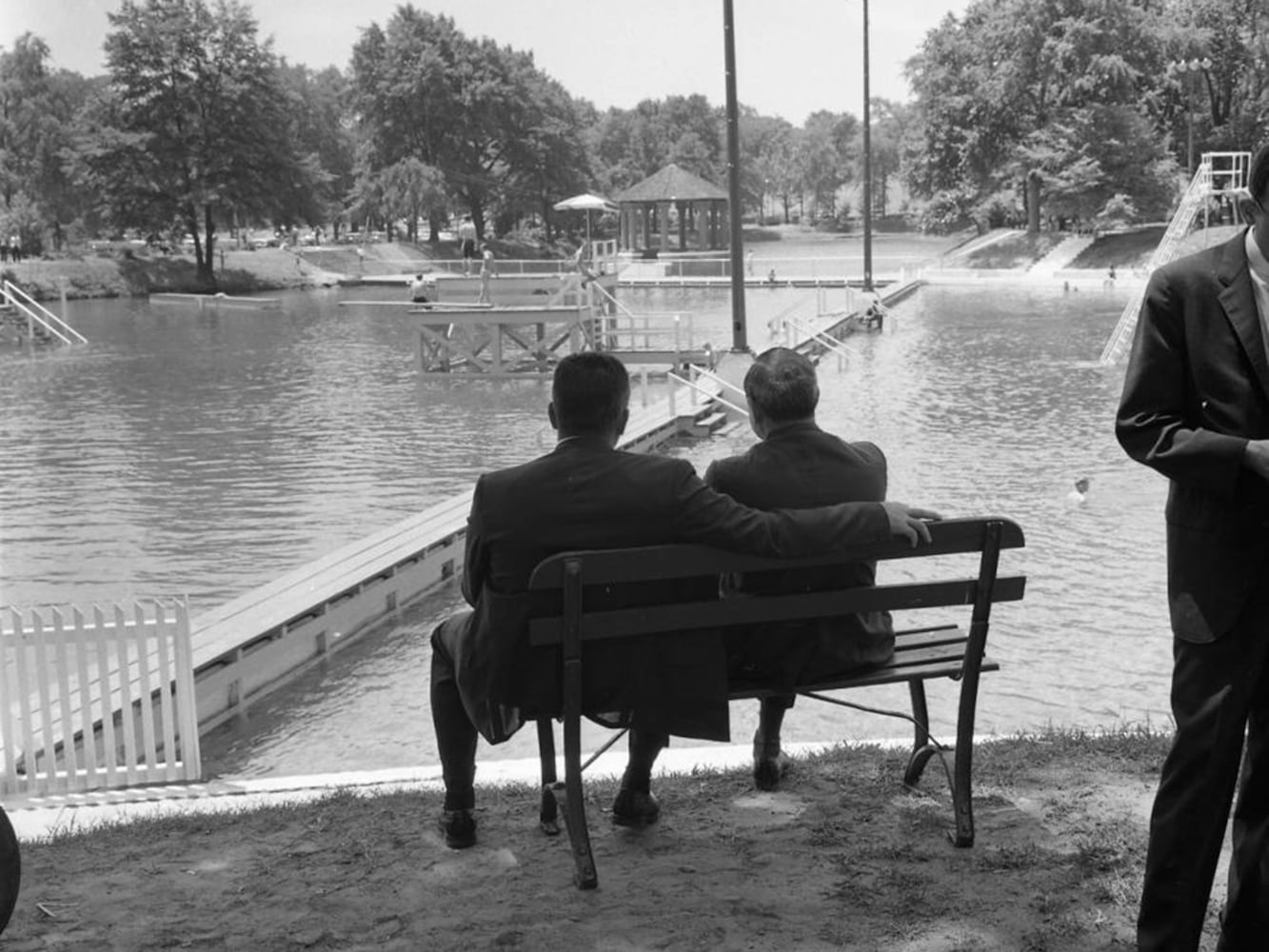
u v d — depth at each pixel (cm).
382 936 386
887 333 4559
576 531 395
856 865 420
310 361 4222
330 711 1070
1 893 301
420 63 11375
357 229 13662
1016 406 2809
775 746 504
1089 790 486
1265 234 301
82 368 4138
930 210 8981
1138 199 7788
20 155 11388
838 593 413
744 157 19838
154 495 2103
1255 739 326
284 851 466
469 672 410
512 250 11775
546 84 13262
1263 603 302
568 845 453
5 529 1864
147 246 9756
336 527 1834
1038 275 7175
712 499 394
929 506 1808
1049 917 376
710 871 422
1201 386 306
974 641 430
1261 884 327
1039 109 8188
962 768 439
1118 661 1113
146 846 486
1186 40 7819
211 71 8862
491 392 3316
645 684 404
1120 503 1798
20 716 773
